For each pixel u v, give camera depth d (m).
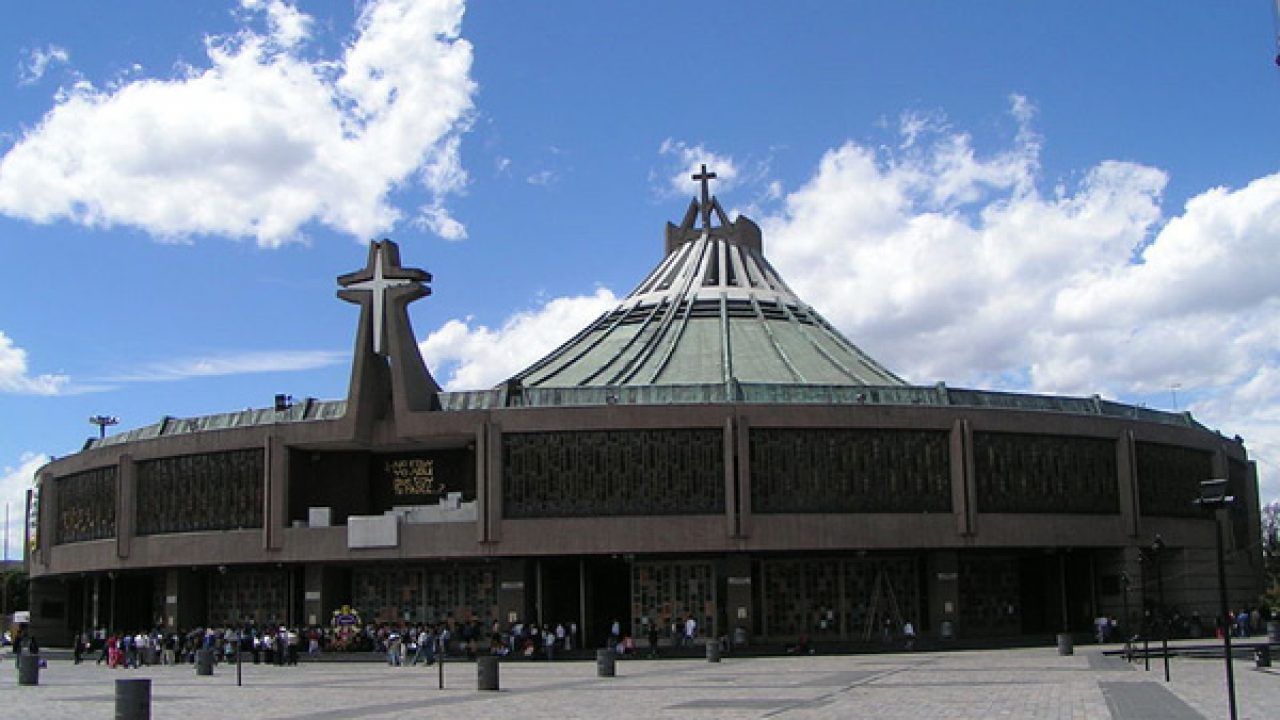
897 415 59.34
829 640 60.22
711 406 57.97
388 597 61.94
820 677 39.62
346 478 63.88
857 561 61.34
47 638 79.06
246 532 61.28
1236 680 34.59
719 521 57.22
